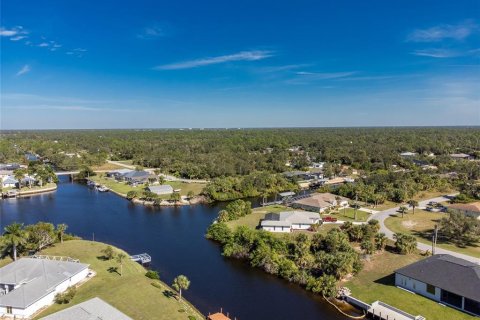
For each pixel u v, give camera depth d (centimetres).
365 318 6153
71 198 15725
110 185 18075
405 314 5997
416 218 11650
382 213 12300
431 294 6525
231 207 12069
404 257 8325
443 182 16512
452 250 8788
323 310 6400
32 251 8544
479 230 9125
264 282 7475
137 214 12988
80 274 7094
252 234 8900
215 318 5862
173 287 7094
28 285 6266
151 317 5803
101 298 6350
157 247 9512
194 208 13962
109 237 10344
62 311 5469
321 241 8525
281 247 8438
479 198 14125
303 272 7462
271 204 13800
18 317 5809
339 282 7256
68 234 9906
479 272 6397
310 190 17325
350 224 9769
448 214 11200
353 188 14438
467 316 5922
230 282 7456
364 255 8325
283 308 6456
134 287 6825
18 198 15700
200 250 9300
